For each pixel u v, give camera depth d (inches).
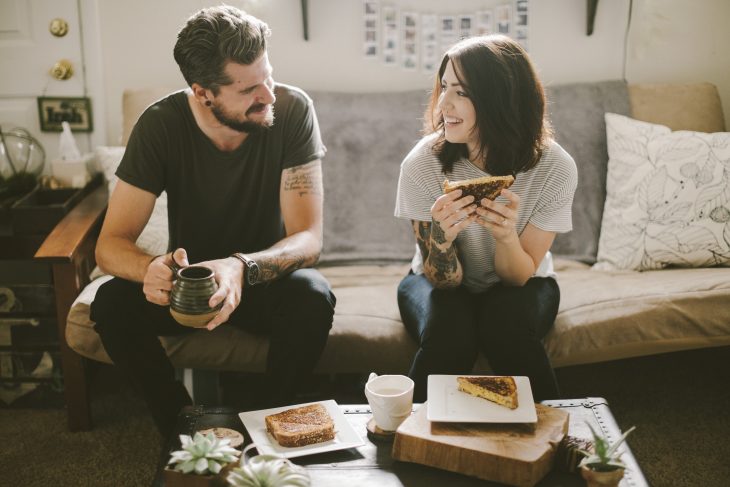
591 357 79.4
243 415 59.1
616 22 109.0
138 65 108.9
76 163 102.1
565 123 100.3
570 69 110.3
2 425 88.7
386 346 77.5
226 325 78.3
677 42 109.9
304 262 75.4
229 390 95.7
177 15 107.3
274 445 55.7
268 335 77.8
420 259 81.2
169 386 74.2
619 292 83.0
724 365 101.6
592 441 53.8
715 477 77.9
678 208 92.2
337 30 108.2
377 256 96.9
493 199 66.9
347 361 77.7
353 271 94.6
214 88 71.1
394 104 101.3
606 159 99.4
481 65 68.9
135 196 76.5
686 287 82.4
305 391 93.9
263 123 73.9
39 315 88.8
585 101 101.3
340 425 58.3
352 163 98.6
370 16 107.7
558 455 53.4
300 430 55.8
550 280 79.0
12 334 89.1
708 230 91.4
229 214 79.5
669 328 79.8
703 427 87.3
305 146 78.7
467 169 74.7
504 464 51.4
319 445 55.8
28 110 109.1
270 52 109.0
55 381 90.7
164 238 91.7
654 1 108.6
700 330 80.1
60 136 110.3
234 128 73.8
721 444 83.8
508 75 69.1
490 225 68.6
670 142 94.3
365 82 110.0
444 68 73.9
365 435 58.4
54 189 100.3
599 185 98.8
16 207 93.0
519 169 72.8
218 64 69.6
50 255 79.8
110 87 109.4
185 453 50.4
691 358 103.4
